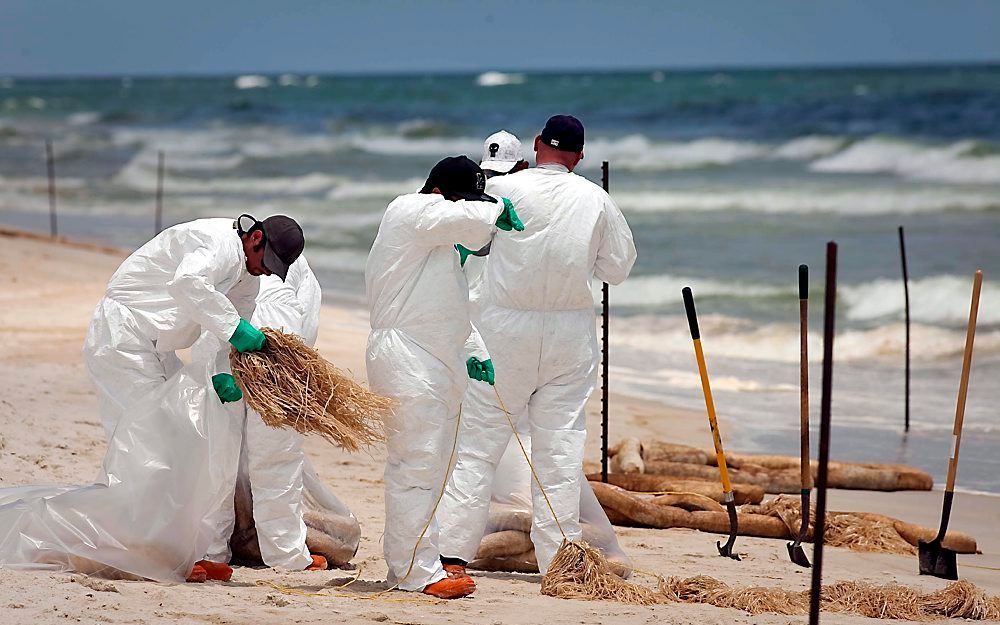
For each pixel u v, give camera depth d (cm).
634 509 2644
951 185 9512
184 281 1700
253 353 1719
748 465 3100
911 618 1859
